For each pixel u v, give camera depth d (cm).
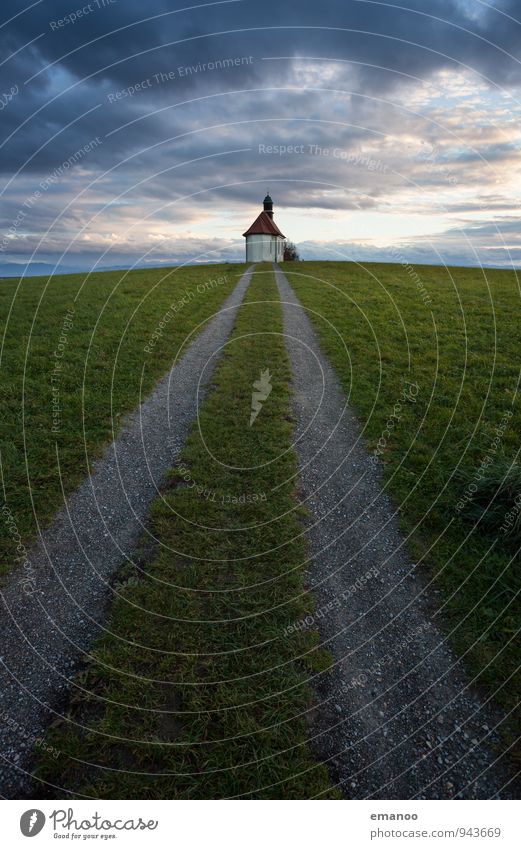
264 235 5022
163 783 367
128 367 1243
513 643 474
